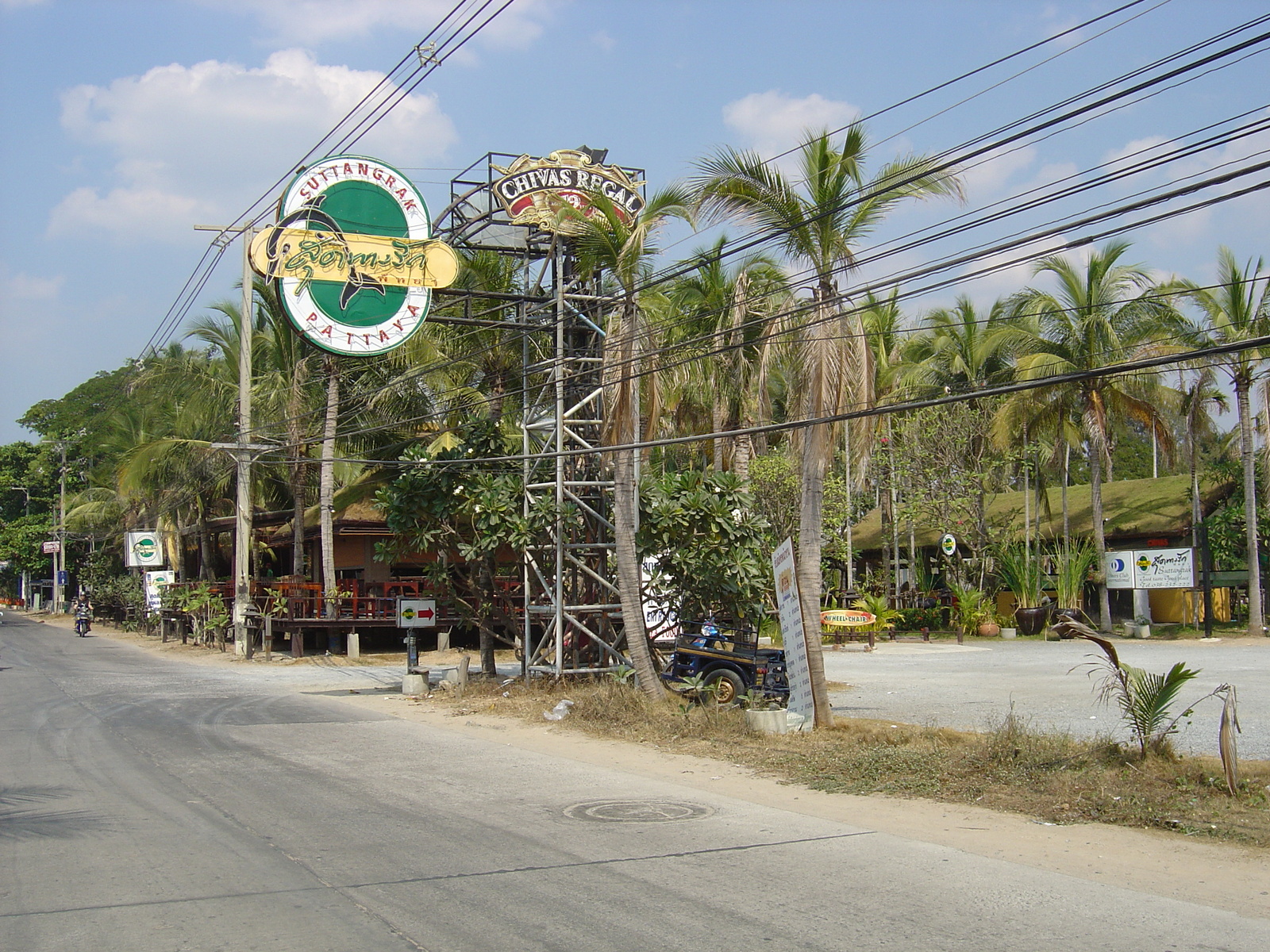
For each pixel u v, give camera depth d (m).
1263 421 35.50
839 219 14.53
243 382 31.16
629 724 15.62
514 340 26.00
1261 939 6.52
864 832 9.34
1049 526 42.47
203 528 45.19
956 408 38.50
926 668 25.34
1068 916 6.97
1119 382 34.25
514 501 20.22
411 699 20.30
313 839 9.02
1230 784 9.84
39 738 14.98
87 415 82.69
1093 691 18.88
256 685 23.55
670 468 41.31
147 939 6.44
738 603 19.69
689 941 6.42
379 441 34.81
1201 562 34.34
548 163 20.12
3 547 83.12
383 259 19.19
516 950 6.25
